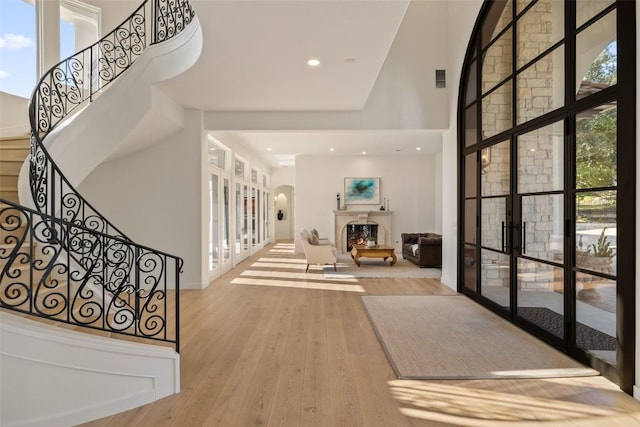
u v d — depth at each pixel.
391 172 11.99
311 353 3.64
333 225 11.97
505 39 4.77
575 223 3.44
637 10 2.70
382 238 11.87
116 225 6.40
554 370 3.23
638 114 2.70
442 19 6.65
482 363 3.38
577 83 3.41
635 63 2.72
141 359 2.69
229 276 7.82
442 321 4.62
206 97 5.74
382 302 5.57
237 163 9.90
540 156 4.00
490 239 5.16
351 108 6.37
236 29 3.64
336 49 4.07
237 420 2.49
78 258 4.03
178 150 6.42
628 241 2.78
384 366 3.34
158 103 5.38
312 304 5.49
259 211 13.09
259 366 3.33
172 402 2.72
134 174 6.41
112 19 7.19
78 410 2.44
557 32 3.70
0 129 5.96
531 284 4.17
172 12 5.15
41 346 2.32
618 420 2.48
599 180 3.14
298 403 2.71
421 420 2.49
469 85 5.89
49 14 6.38
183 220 6.45
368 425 2.44
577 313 3.43
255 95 5.64
